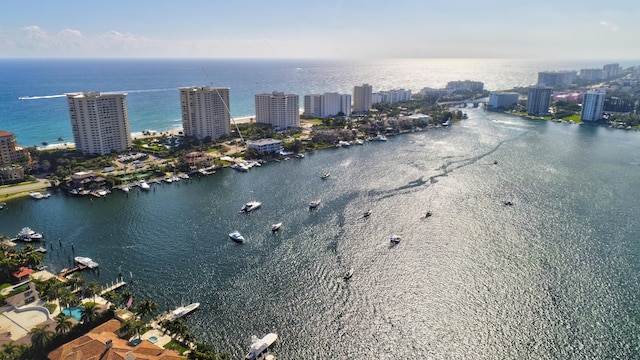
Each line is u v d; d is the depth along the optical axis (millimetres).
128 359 128250
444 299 181625
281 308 175375
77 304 166375
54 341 147125
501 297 182750
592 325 165625
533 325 166000
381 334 161500
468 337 160000
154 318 166250
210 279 195500
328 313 172625
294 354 151375
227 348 153250
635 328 163750
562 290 187625
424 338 159625
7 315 164750
